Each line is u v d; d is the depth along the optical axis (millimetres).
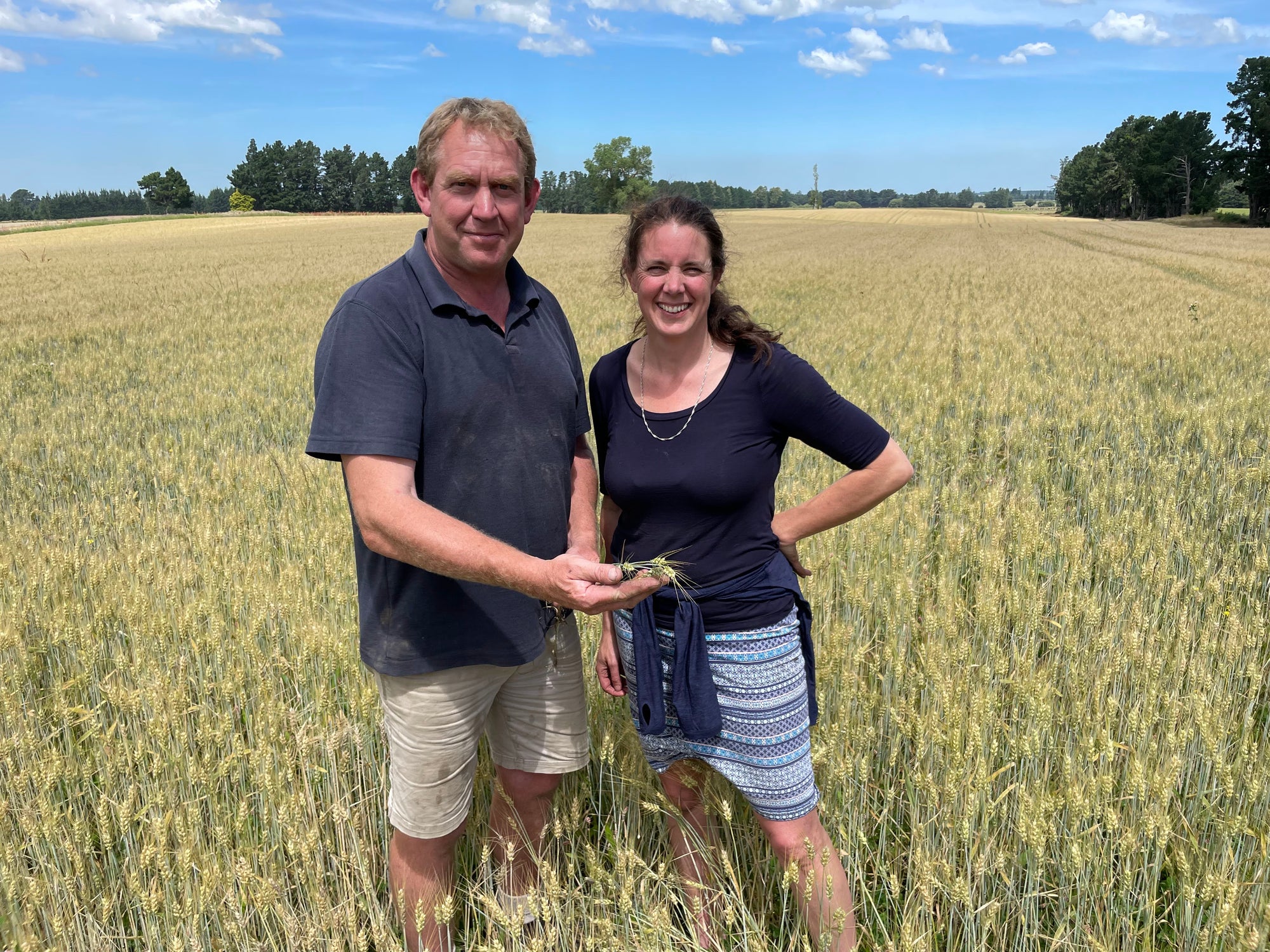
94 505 5574
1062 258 34750
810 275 26328
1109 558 4188
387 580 2227
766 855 2709
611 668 2656
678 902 2391
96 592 4117
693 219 2217
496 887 2572
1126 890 2252
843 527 4559
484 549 1967
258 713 3021
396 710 2328
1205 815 2664
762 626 2324
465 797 2424
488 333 2234
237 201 126500
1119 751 2838
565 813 2717
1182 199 97688
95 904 2508
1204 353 10508
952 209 140000
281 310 18203
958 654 3010
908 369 10250
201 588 4062
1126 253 37188
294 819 2539
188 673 3486
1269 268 27547
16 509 5762
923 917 2332
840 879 2254
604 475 2496
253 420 8617
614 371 2541
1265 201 78000
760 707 2314
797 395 2271
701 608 2334
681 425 2334
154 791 2609
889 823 2795
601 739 3092
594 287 21250
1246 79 77062
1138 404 7867
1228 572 4254
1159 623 3859
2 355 12938
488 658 2273
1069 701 3158
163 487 6297
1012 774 2805
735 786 2662
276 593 3777
